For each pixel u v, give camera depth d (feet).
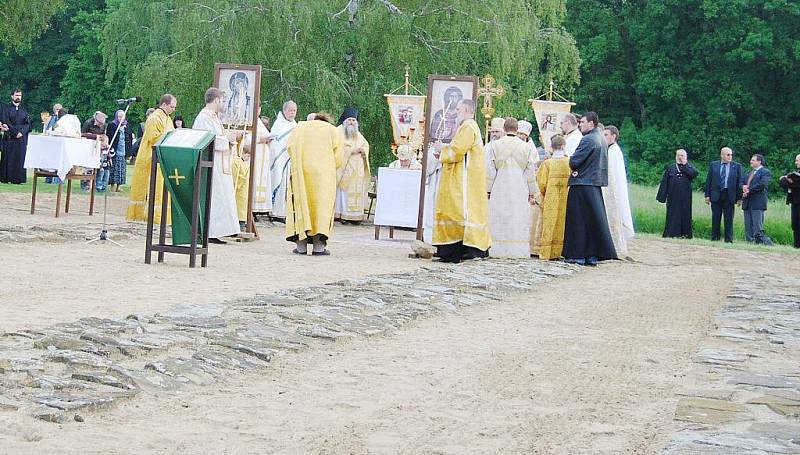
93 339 25.50
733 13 166.61
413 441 19.53
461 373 25.86
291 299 34.58
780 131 173.27
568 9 188.14
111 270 40.09
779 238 101.09
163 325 28.37
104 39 158.81
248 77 59.16
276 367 25.13
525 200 56.24
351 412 21.53
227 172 54.95
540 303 39.63
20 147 93.50
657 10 173.88
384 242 62.59
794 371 27.68
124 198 84.38
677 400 23.71
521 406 22.68
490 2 103.55
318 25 98.12
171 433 19.19
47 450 17.66
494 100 103.96
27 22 118.93
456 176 52.21
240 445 18.71
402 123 73.20
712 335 33.73
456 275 45.29
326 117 52.21
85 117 207.31
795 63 169.99
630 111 189.67
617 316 37.14
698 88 173.68
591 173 54.85
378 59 100.83
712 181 86.84
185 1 101.65
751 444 19.75
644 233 96.99
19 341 25.18
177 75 102.32
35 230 51.60
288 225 51.75
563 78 114.01
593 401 23.40
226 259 47.03
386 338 30.12
